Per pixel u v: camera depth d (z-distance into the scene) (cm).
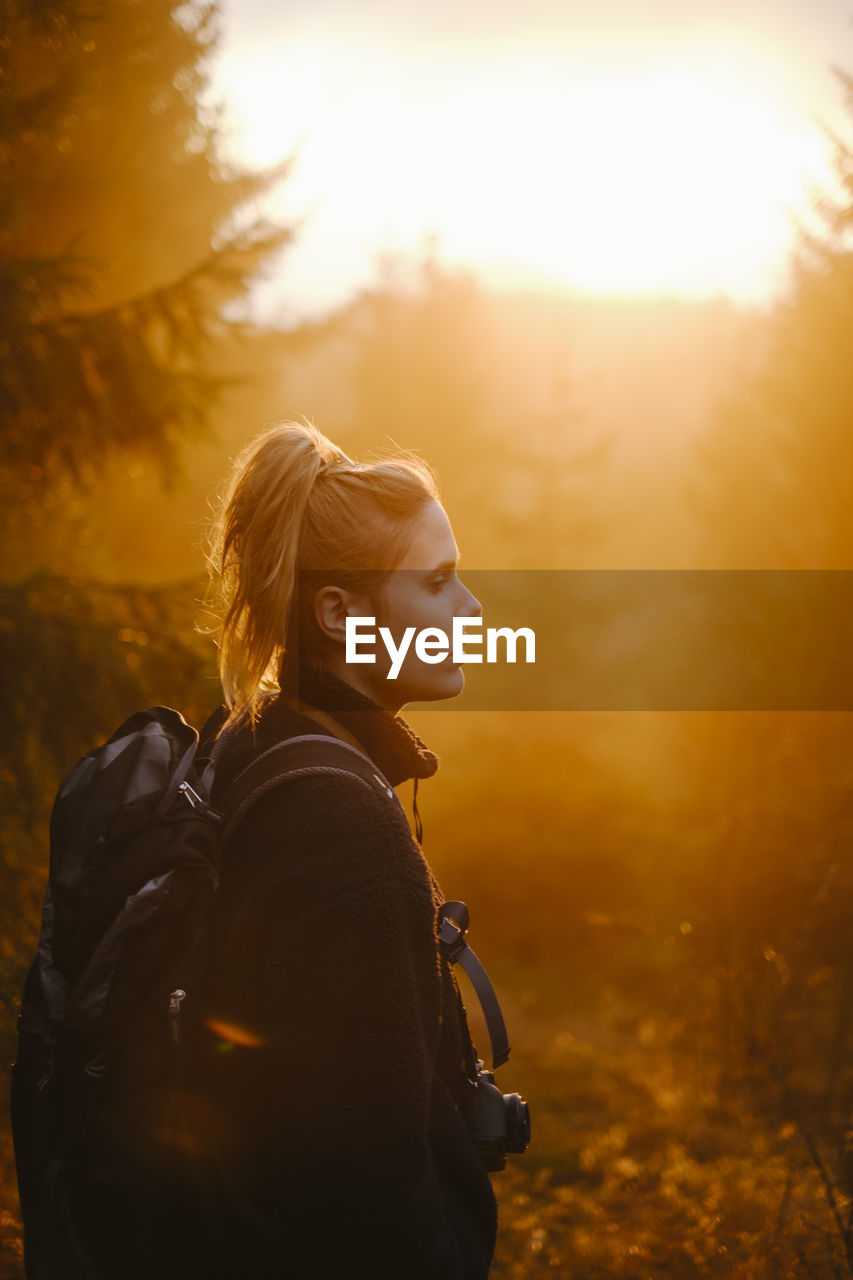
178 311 410
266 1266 100
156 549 756
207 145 596
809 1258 297
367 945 99
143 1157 102
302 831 103
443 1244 101
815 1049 485
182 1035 103
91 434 387
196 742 119
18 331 343
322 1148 93
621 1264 331
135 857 107
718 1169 407
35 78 392
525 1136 136
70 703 331
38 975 118
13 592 343
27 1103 116
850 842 574
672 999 689
